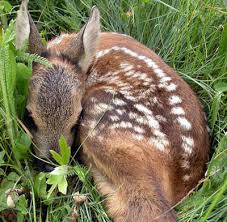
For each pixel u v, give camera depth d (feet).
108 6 4.19
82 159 3.45
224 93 3.84
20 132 3.34
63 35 3.86
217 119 3.70
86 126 3.40
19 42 3.43
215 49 4.03
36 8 4.21
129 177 3.27
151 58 3.62
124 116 3.39
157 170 3.28
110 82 3.55
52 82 3.39
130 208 3.22
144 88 3.47
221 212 3.22
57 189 3.31
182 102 3.44
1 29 3.56
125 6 4.24
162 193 3.22
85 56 3.54
